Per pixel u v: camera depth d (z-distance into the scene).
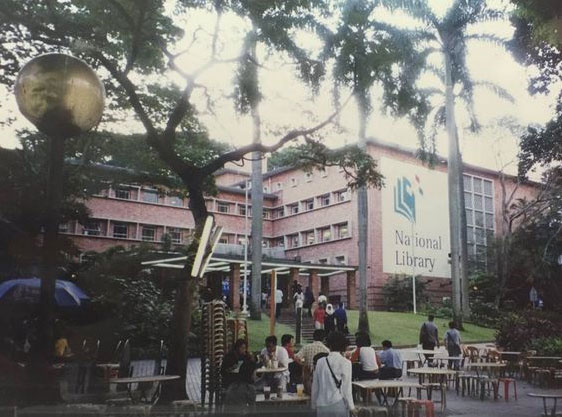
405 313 37.25
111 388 10.64
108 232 40.75
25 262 13.52
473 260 45.53
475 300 39.34
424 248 45.69
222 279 40.31
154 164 19.23
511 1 9.11
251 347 22.56
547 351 16.83
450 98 30.84
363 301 27.19
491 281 41.84
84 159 17.48
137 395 9.58
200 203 10.91
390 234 43.50
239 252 42.44
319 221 46.66
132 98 10.47
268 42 11.39
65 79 3.58
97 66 11.49
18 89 3.63
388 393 11.58
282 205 50.50
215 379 9.82
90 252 26.91
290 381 11.54
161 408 8.30
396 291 41.19
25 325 11.97
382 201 43.50
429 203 46.72
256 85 11.80
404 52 13.02
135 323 20.69
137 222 42.00
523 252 40.28
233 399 7.89
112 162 20.16
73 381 10.52
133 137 17.91
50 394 5.75
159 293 22.97
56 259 3.95
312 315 32.31
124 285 21.62
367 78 11.95
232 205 48.81
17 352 9.88
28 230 13.66
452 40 30.70
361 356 10.92
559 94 17.97
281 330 27.20
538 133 20.91
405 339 27.45
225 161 11.38
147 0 9.97
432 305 42.16
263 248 44.44
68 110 3.61
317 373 6.28
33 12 10.48
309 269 37.88
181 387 9.77
